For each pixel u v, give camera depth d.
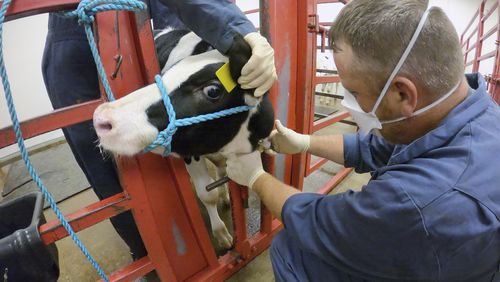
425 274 0.60
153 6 1.23
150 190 0.97
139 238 1.33
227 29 0.75
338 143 1.12
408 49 0.52
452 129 0.59
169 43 1.00
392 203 0.56
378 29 0.53
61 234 0.78
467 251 0.55
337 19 0.61
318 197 0.76
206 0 0.75
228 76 0.76
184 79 0.76
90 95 1.07
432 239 0.55
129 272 1.05
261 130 0.97
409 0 0.53
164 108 0.74
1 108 2.88
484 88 0.63
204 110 0.79
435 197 0.53
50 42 1.03
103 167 1.15
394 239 0.58
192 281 1.27
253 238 1.51
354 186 2.15
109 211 0.88
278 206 0.84
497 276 0.63
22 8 0.58
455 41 0.53
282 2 1.13
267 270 1.47
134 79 0.80
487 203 0.52
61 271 1.51
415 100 0.57
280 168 1.45
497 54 2.89
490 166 0.54
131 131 0.70
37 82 3.02
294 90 1.34
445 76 0.54
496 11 4.74
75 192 2.20
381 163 1.05
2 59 0.51
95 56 0.66
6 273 0.71
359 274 0.71
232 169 1.02
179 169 1.01
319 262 0.88
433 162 0.58
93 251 1.63
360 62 0.58
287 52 1.22
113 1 0.61
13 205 0.86
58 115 0.70
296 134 1.16
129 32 0.76
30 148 2.99
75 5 0.64
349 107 0.72
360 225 0.61
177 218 1.10
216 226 1.50
